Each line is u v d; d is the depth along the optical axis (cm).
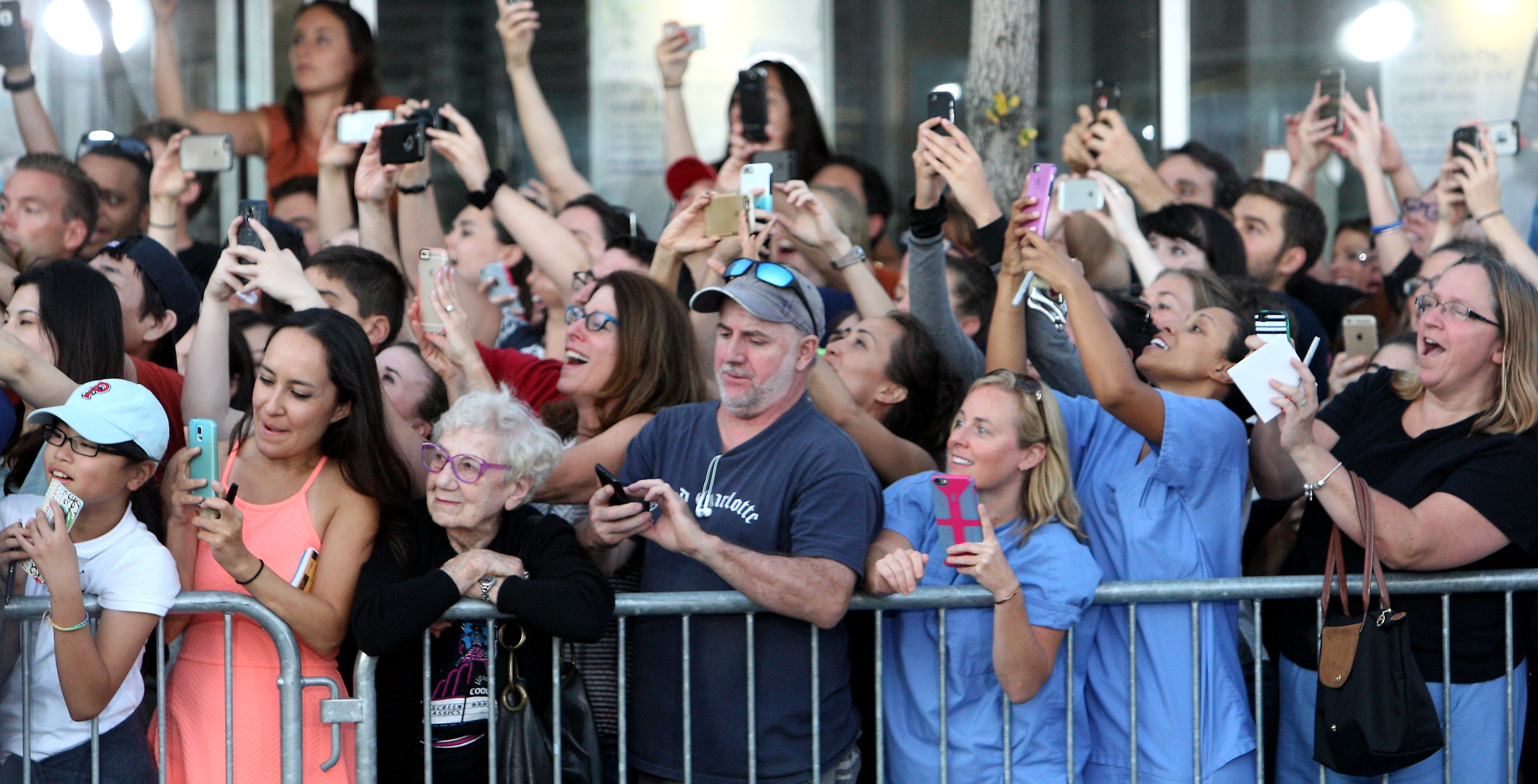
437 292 1524
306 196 2511
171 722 1338
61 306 1378
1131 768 1366
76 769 1274
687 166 2339
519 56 2353
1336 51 3045
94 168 2169
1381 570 1333
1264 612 1555
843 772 1381
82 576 1238
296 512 1309
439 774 1316
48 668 1271
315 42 2770
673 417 1423
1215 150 3142
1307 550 1442
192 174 1967
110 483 1216
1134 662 1359
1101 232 2072
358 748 1293
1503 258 2106
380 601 1252
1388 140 2628
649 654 1365
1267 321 1322
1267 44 3092
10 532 1213
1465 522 1343
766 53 3170
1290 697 1464
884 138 3241
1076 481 1448
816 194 2027
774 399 1352
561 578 1284
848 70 3206
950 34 3234
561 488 1450
